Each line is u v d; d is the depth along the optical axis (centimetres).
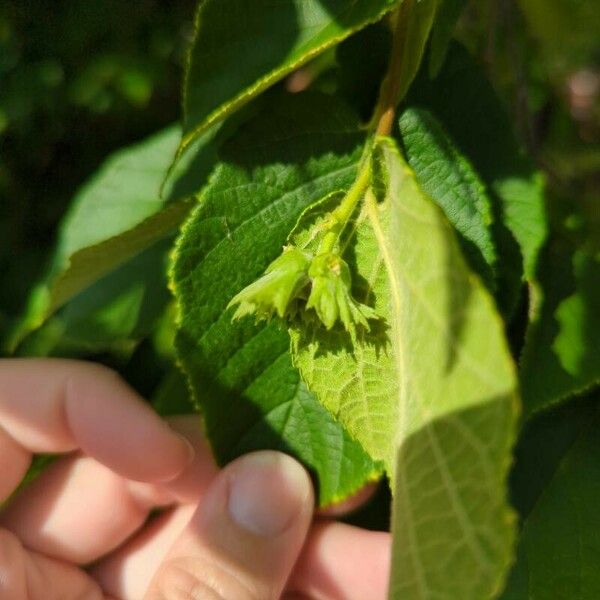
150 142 20
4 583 17
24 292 28
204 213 14
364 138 14
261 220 14
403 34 13
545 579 15
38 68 27
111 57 26
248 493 15
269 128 14
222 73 13
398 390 12
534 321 14
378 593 17
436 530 10
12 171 29
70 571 19
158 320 19
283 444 15
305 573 17
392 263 12
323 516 17
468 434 10
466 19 18
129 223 20
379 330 13
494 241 14
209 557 16
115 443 17
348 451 15
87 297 19
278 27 13
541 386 14
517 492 15
